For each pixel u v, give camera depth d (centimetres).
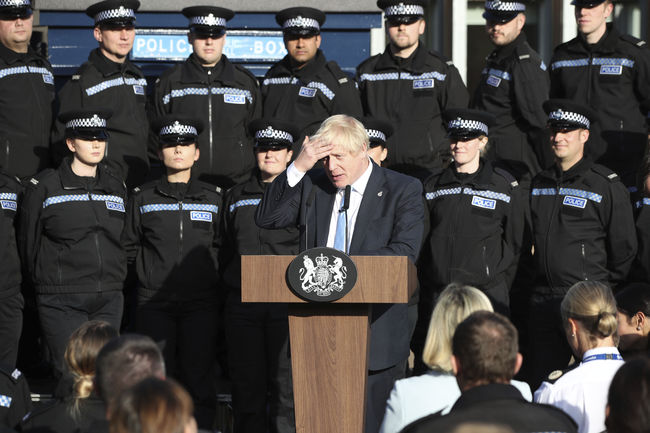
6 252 975
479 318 471
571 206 977
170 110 1120
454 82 1127
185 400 380
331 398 619
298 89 1127
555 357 973
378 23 1369
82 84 1098
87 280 977
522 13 1117
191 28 1121
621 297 743
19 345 1077
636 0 1456
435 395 541
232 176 1114
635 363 433
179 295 984
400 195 715
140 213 1001
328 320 619
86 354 563
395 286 598
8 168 1069
